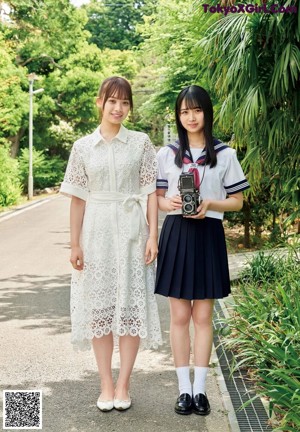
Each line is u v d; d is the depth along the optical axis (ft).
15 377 11.55
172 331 10.12
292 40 14.94
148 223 9.84
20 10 74.18
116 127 9.62
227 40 15.79
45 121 91.56
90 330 9.62
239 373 11.50
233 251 29.07
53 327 15.37
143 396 10.57
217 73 17.29
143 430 9.16
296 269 16.34
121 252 9.55
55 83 88.58
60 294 19.69
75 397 10.52
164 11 43.27
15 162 65.05
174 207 9.64
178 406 9.75
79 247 9.80
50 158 95.50
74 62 90.99
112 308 9.69
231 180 9.94
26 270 24.27
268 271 19.52
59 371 11.91
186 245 9.71
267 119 16.46
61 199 72.69
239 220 31.48
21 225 41.96
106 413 9.81
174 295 9.76
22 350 13.34
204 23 18.60
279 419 9.40
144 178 9.86
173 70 44.65
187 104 9.72
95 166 9.50
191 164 9.84
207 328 10.03
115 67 104.83
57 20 78.79
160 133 112.27
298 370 9.53
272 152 17.20
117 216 9.59
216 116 18.95
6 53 58.70
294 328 10.99
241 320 13.08
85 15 89.81
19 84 76.02
